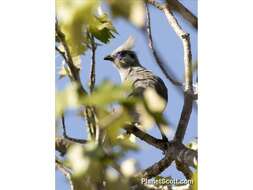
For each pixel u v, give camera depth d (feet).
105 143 15.79
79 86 14.26
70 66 17.81
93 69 20.89
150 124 16.67
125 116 15.42
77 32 16.12
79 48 18.83
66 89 14.14
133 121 20.08
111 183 15.19
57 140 20.11
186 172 22.22
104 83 13.52
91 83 20.77
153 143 22.48
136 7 15.15
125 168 15.43
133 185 19.33
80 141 20.12
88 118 17.25
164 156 22.56
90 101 13.62
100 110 15.75
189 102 23.47
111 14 15.30
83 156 14.39
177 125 23.30
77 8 15.33
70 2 15.40
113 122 15.52
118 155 15.43
